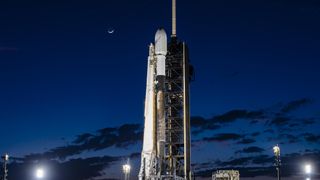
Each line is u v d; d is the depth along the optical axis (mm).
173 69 77625
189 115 76125
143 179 67375
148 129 69250
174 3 80750
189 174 73688
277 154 53156
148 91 70938
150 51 72250
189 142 74938
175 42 78500
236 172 80500
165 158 71500
